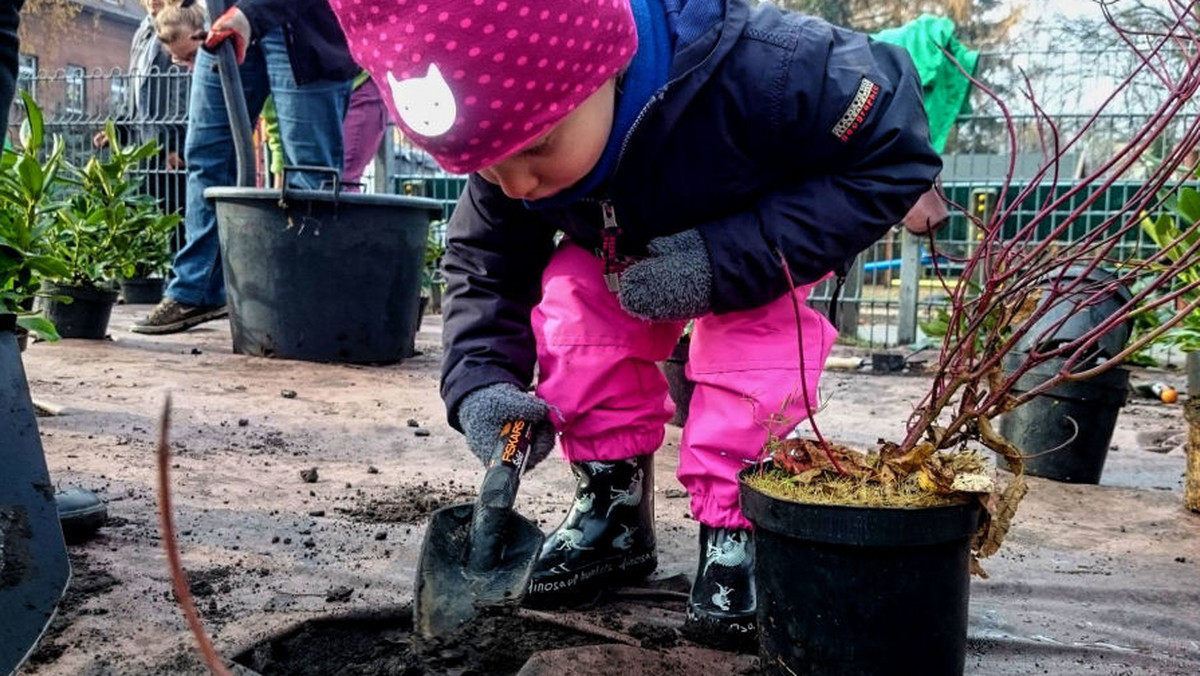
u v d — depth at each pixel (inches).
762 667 53.2
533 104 49.5
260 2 153.9
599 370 66.4
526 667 54.1
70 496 72.5
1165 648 64.6
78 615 58.7
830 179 60.2
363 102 218.4
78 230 175.9
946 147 258.1
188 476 91.7
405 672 54.9
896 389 179.8
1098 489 108.7
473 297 69.7
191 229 186.9
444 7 47.0
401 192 319.0
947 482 48.8
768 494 50.2
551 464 104.6
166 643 55.9
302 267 160.9
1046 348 107.8
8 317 56.2
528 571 56.7
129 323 218.2
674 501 94.6
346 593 64.6
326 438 112.6
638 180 59.5
